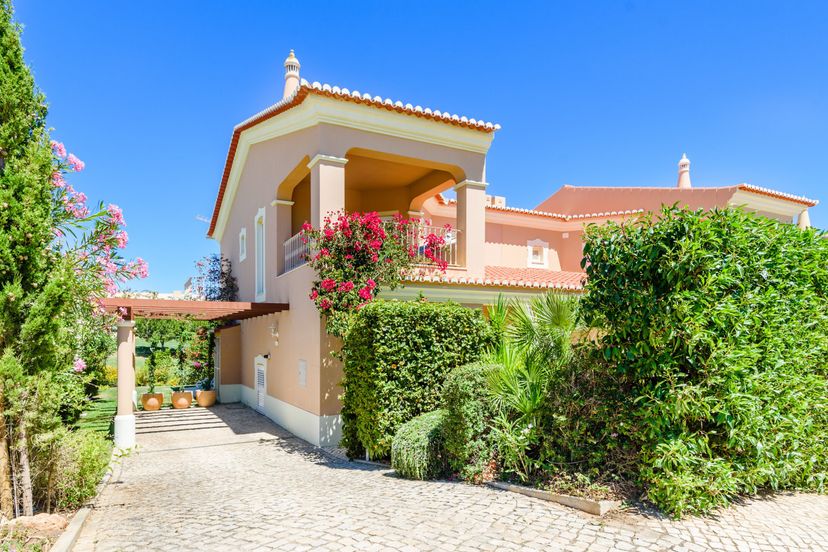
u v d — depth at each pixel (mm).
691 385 5258
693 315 5270
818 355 6602
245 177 18281
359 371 9375
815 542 4531
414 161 13234
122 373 12102
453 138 13453
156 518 6000
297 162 12922
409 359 8906
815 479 6410
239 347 20484
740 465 5488
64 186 6633
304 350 12531
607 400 5953
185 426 15008
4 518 5402
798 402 5949
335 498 6598
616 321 5977
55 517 5668
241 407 18547
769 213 20219
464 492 6461
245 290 18188
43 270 6070
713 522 5000
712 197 18578
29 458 5891
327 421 11594
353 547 4602
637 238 5828
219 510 6293
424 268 12117
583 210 22266
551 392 6535
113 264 7438
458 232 13930
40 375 5809
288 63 17750
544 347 7000
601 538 4613
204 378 22828
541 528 4918
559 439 6266
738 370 5242
